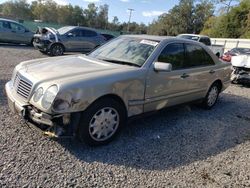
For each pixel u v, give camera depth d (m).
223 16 42.62
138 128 4.62
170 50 4.70
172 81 4.64
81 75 3.63
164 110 4.80
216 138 4.60
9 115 4.50
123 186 3.01
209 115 5.80
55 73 3.66
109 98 3.76
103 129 3.78
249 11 38.00
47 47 13.69
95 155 3.57
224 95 7.95
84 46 14.85
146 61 4.27
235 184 3.29
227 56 14.87
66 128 3.44
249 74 8.99
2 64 9.37
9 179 2.88
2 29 16.34
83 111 3.51
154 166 3.48
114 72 3.84
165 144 4.14
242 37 38.00
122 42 4.92
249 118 5.93
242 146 4.40
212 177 3.39
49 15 83.69
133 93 4.02
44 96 3.35
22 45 17.83
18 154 3.36
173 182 3.19
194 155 3.90
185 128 4.86
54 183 2.91
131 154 3.71
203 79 5.50
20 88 3.72
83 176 3.10
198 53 5.41
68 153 3.53
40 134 3.92
